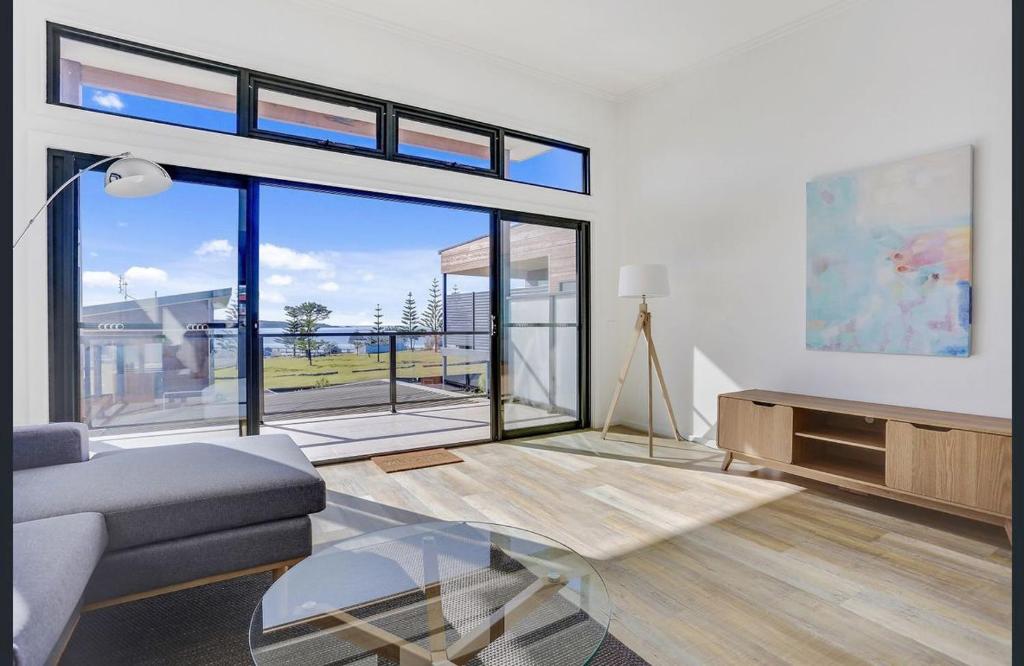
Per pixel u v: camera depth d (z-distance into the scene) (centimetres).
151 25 301
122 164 226
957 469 249
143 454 223
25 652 98
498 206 432
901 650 161
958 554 227
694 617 179
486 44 398
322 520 265
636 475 341
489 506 285
